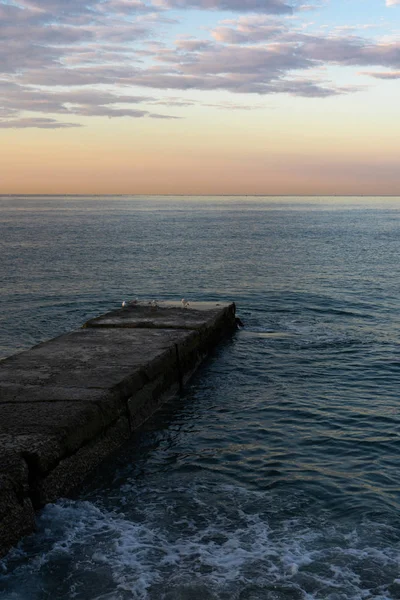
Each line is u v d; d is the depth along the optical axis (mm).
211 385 13422
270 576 6273
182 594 5996
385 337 17719
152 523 7391
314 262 39094
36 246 51438
